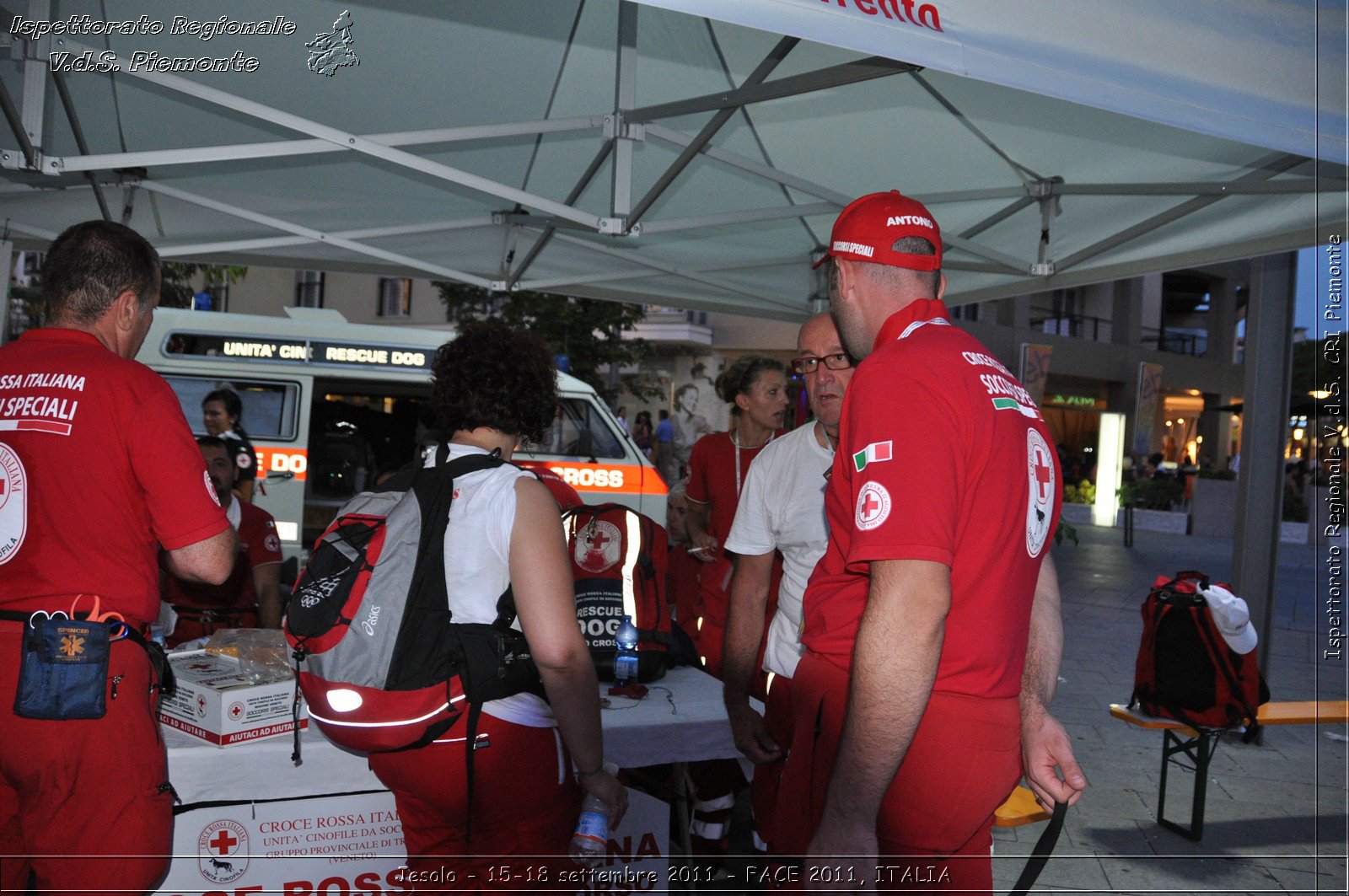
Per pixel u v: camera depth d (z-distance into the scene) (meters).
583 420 9.26
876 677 1.50
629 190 4.62
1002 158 5.45
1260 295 6.25
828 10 2.25
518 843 2.09
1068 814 4.57
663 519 9.34
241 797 2.51
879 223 1.87
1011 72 2.51
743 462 4.45
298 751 2.44
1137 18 2.76
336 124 5.42
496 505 2.00
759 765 2.87
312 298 26.25
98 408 2.05
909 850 1.71
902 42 2.36
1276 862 4.04
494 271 7.10
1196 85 2.85
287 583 6.35
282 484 8.91
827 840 1.56
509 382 2.14
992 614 1.65
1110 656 8.18
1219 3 2.89
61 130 4.98
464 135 4.28
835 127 5.40
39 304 16.22
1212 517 20.67
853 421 1.67
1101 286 33.94
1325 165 4.51
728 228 6.39
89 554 2.02
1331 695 7.06
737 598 2.86
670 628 3.18
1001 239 6.31
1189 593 4.42
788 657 2.77
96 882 2.03
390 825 2.64
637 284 7.38
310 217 6.19
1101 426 22.58
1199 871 3.96
